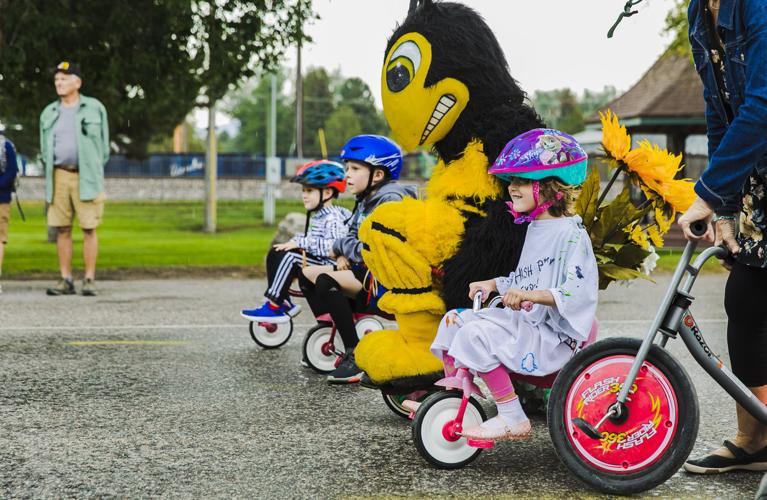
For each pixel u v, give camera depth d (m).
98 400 4.86
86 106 9.21
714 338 7.09
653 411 3.29
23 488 3.42
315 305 5.71
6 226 9.65
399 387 4.14
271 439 4.12
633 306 9.09
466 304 4.05
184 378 5.46
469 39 4.29
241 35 12.31
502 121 4.19
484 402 4.91
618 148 4.21
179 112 24.78
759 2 3.05
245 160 47.09
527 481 3.51
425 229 4.09
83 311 8.31
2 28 11.41
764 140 3.02
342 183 6.16
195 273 12.02
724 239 3.42
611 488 3.30
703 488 3.45
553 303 3.40
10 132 35.19
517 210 3.64
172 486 3.44
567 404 3.37
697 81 19.38
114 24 11.78
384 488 3.42
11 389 5.10
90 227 9.39
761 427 3.58
